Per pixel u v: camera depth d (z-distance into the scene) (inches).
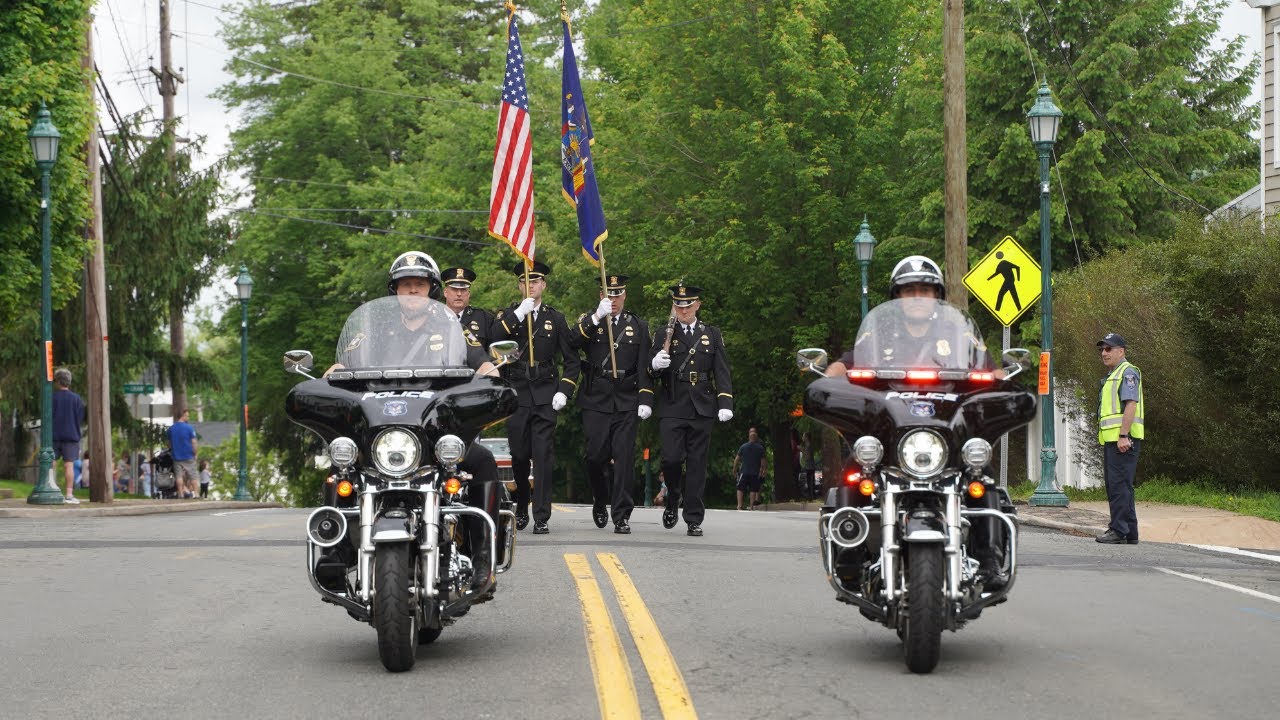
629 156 2982.3
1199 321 1494.8
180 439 2709.2
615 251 2977.4
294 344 4119.1
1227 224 1529.3
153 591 831.7
